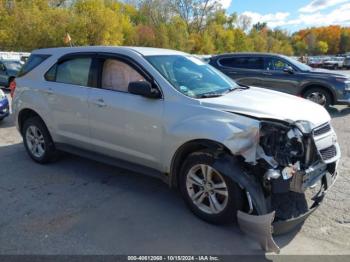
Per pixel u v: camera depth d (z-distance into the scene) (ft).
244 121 10.36
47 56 16.80
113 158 14.34
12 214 12.31
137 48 14.20
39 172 16.38
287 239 10.69
